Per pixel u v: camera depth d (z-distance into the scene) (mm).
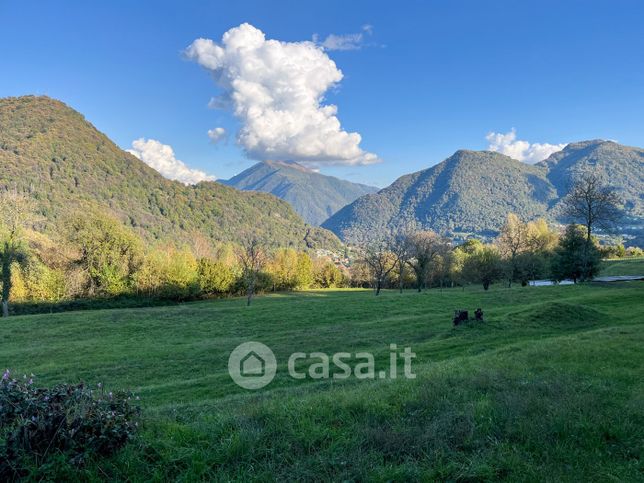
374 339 24047
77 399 5492
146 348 25609
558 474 5082
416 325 28000
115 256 59250
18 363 22484
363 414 7156
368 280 100250
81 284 56906
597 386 8586
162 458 5324
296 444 5859
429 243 76812
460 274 84812
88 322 35938
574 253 55875
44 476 4688
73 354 24250
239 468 5184
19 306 51219
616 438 6121
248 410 7223
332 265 105375
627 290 39875
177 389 15734
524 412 6906
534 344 15391
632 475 5133
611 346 13180
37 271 53156
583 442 5949
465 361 13250
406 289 91938
